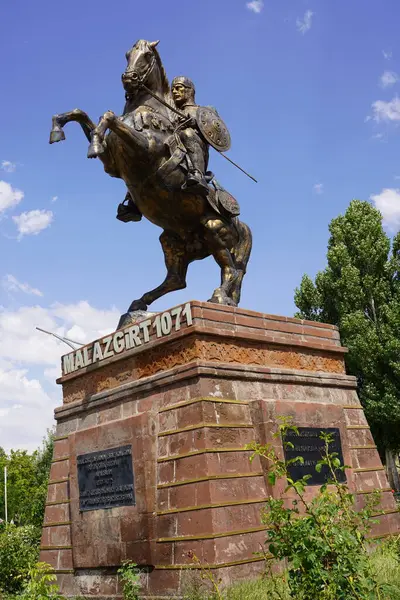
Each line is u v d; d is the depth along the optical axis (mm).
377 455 11328
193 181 10094
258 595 6723
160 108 10961
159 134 10438
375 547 9703
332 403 10961
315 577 4699
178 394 9102
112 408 10141
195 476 8383
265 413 9250
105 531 9359
